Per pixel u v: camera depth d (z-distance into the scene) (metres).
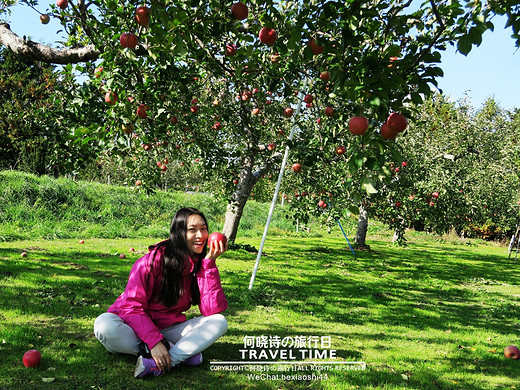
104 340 3.00
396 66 2.28
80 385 2.63
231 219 12.38
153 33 2.46
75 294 5.07
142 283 2.98
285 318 5.02
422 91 2.39
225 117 5.80
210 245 3.14
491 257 17.16
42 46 3.84
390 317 5.73
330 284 7.97
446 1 2.66
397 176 11.75
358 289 7.74
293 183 10.12
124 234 14.41
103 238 13.54
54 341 3.40
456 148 15.91
